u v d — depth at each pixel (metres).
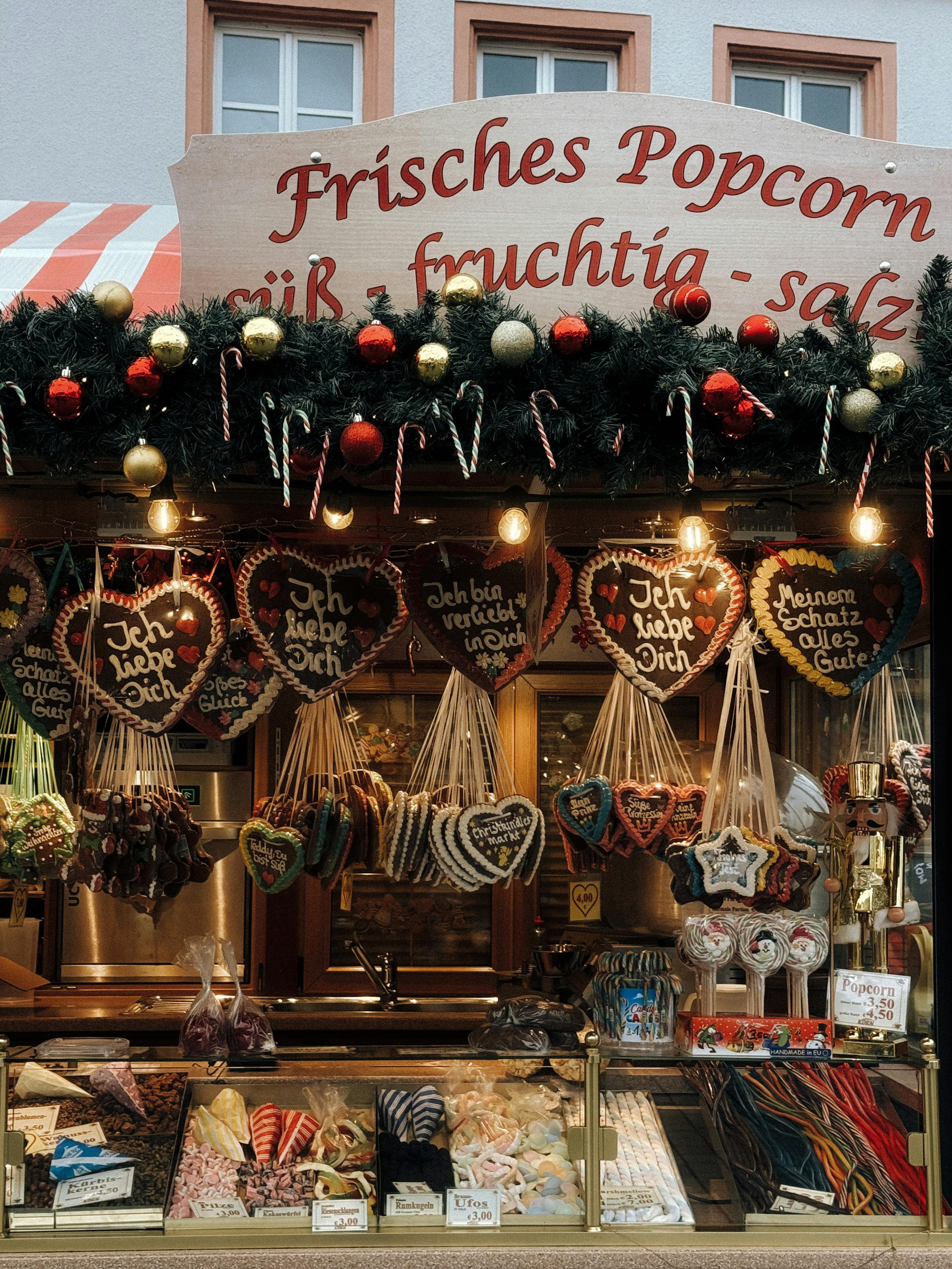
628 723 3.45
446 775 3.38
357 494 2.75
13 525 2.96
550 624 2.85
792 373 2.37
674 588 2.87
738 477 2.78
